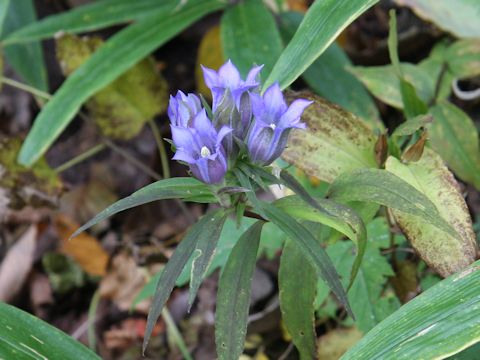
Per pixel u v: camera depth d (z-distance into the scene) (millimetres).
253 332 927
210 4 905
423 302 569
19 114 1142
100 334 1028
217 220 589
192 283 568
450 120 795
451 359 662
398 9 1042
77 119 1157
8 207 1003
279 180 576
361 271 736
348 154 682
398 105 810
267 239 791
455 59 828
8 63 1160
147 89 973
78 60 962
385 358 553
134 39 881
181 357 983
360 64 1053
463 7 855
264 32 858
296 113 571
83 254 1066
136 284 1040
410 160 655
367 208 653
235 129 578
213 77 589
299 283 649
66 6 1175
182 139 561
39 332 632
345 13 658
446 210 641
